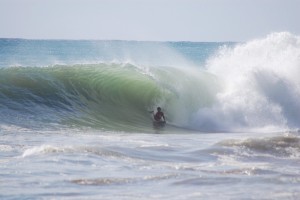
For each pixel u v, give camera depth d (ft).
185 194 163.32
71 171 193.06
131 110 405.80
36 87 392.68
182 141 293.84
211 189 169.37
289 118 418.10
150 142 282.36
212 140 301.22
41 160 208.95
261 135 340.39
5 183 173.78
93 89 410.72
